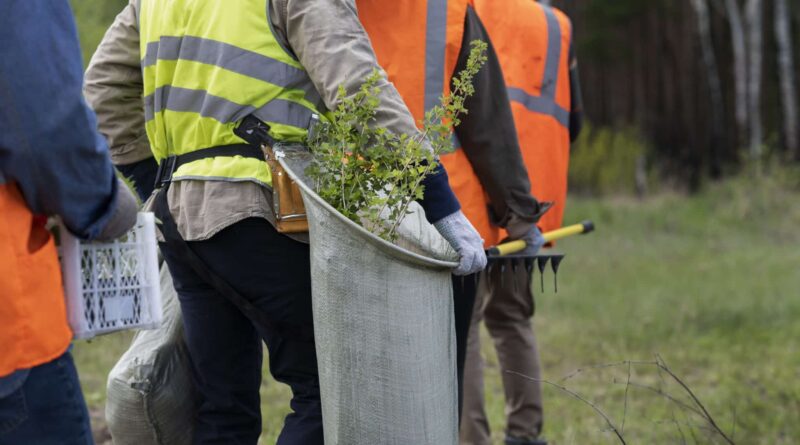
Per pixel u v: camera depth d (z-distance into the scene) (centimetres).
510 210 510
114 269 311
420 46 487
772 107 2819
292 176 360
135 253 316
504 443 664
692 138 2711
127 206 300
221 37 384
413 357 352
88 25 1198
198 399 439
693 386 843
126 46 437
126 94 444
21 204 277
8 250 271
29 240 280
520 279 631
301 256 383
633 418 729
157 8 409
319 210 350
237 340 416
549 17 615
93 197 284
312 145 376
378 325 349
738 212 2236
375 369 351
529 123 593
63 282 299
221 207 377
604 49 2666
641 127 2695
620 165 2483
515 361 645
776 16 2836
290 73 381
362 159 370
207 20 391
